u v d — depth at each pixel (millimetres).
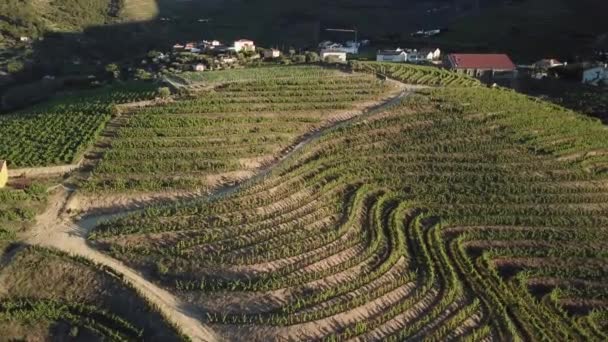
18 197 58219
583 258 57375
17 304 48562
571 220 62094
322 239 55531
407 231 59562
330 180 65312
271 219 58250
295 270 51594
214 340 45188
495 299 51031
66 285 50250
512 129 78188
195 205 58844
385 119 77062
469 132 76375
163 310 47469
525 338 47875
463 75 102375
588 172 71125
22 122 76812
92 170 63938
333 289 49656
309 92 83938
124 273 50938
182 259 52250
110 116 76188
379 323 47312
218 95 82500
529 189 66750
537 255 57344
